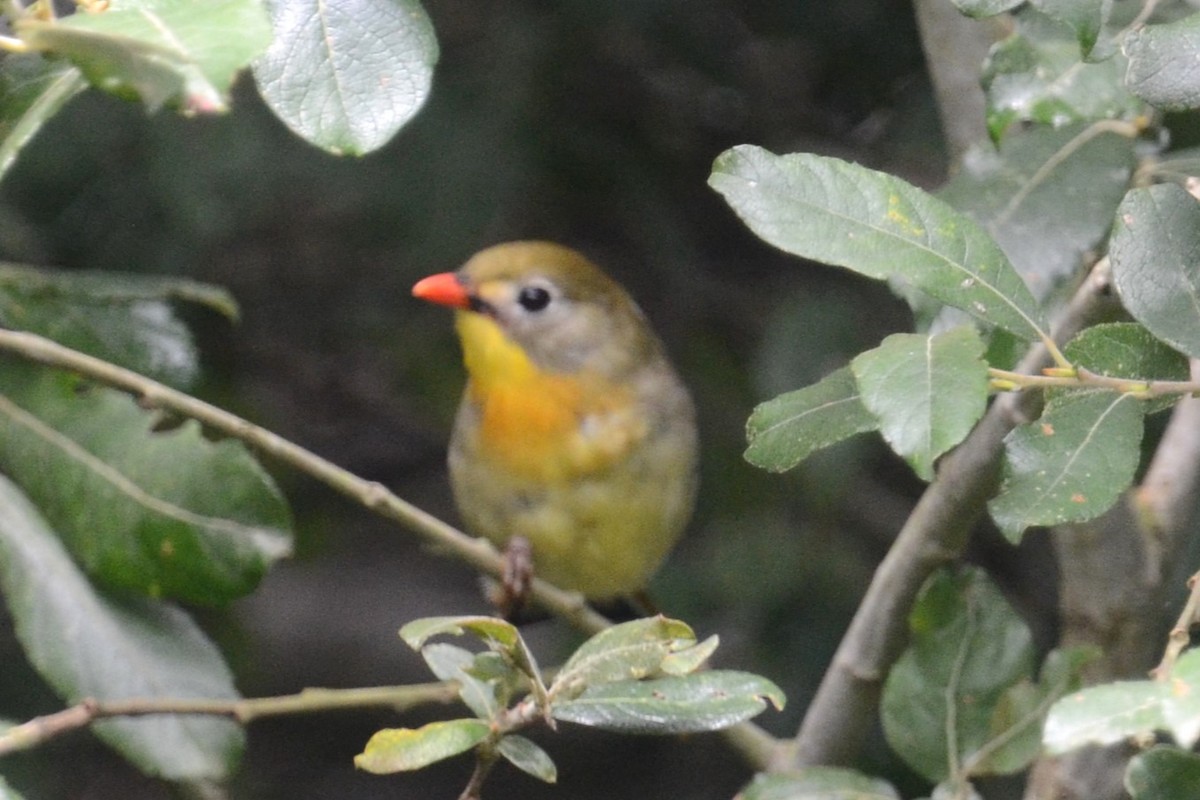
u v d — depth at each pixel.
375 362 10.73
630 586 7.50
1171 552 5.55
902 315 9.04
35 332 5.73
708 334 10.02
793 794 4.76
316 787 11.94
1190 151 5.16
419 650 3.74
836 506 9.40
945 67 6.14
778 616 9.18
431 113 8.65
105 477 5.41
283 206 9.36
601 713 3.91
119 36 2.92
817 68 9.77
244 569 5.38
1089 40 3.55
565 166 9.30
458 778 12.16
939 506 5.36
